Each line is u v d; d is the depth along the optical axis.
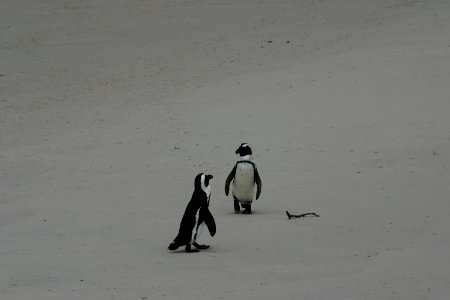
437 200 33.12
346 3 102.12
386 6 97.50
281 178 40.03
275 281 21.72
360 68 67.00
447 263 22.88
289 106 57.47
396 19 89.31
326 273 22.44
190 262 24.73
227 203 36.62
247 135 50.53
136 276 22.89
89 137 54.12
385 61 68.19
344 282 21.30
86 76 78.00
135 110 61.94
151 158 46.81
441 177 37.41
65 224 32.59
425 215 30.55
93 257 25.98
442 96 55.03
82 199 37.97
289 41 85.50
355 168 40.72
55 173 44.78
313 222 30.67
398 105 54.06
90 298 20.45
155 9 104.50
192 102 62.53
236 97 62.56
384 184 37.00
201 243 27.84
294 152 45.25
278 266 23.62
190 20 99.31
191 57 82.94
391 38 79.19
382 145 44.88
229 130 52.25
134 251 26.80
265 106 58.31
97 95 69.56
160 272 23.34
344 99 57.59
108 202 36.97
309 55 76.81
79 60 84.81
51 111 64.25
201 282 21.91
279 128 51.53
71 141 53.34
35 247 28.17
